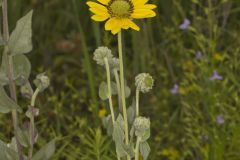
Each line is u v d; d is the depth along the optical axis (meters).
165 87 1.14
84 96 1.09
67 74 1.25
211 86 1.02
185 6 1.27
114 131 0.65
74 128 1.07
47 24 1.34
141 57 1.12
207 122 1.03
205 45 1.17
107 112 1.03
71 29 1.35
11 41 0.65
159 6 1.28
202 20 1.14
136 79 0.65
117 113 0.70
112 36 1.13
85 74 1.24
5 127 1.04
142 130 0.63
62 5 1.37
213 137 0.96
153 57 1.14
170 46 1.20
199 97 1.06
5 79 0.66
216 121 0.99
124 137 0.66
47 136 1.04
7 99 0.64
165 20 1.26
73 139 1.01
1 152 0.67
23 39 0.64
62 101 1.09
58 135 0.99
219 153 0.94
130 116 0.69
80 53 1.29
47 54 1.29
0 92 0.64
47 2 1.37
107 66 0.66
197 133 1.04
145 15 0.62
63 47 1.29
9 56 0.65
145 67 1.13
